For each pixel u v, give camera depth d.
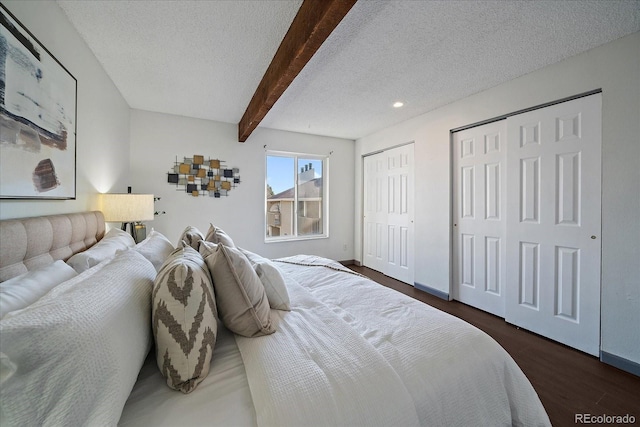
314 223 4.38
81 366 0.53
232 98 2.76
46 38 1.32
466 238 2.83
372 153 4.22
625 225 1.72
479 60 2.00
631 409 1.39
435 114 3.06
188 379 0.75
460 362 0.92
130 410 0.67
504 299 2.50
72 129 1.57
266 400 0.69
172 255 1.10
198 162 3.36
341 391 0.73
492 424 0.89
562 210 2.05
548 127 2.12
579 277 1.97
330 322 1.10
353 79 2.30
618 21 1.56
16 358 0.46
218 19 1.58
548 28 1.63
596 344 1.88
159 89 2.54
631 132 1.69
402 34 1.68
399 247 3.73
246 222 3.68
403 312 1.24
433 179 3.11
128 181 2.94
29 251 1.06
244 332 1.00
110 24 1.61
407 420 0.74
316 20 1.32
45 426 0.47
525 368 1.75
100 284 0.72
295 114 3.22
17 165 1.07
